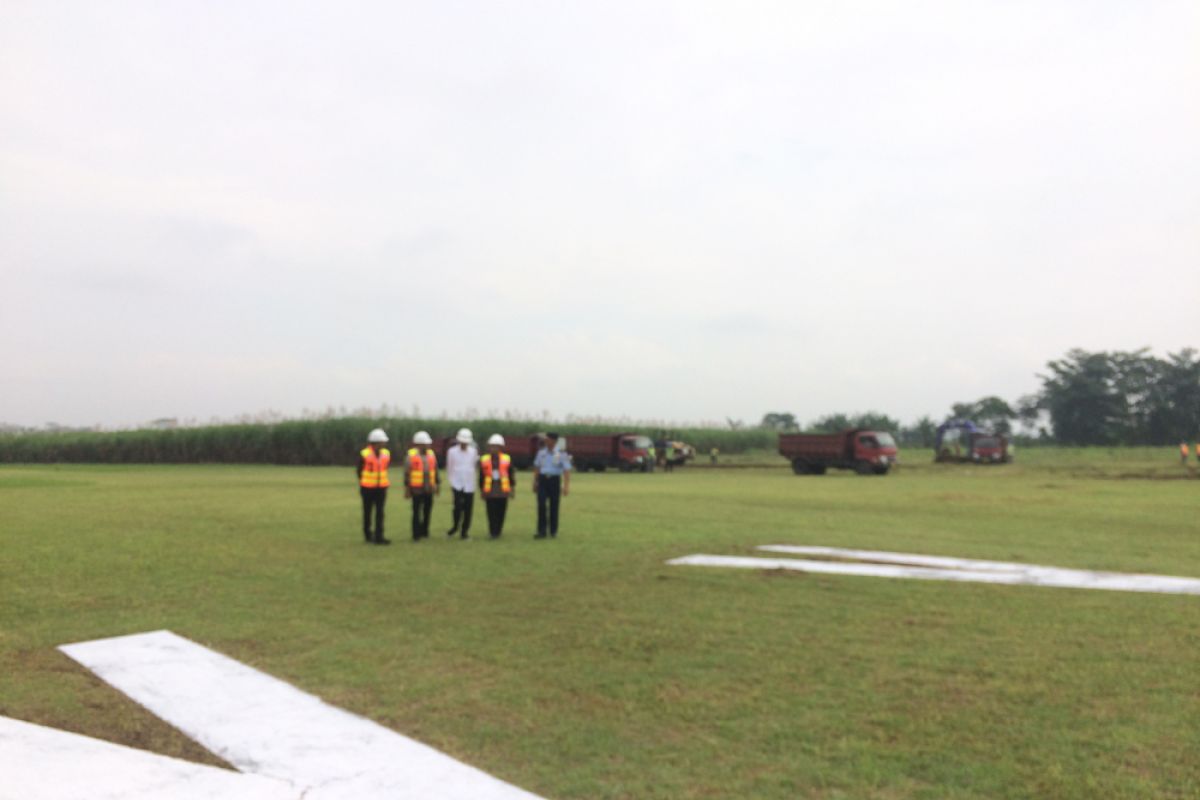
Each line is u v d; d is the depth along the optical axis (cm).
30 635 761
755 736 506
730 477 3934
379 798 422
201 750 489
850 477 3856
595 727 523
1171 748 482
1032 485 3056
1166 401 8775
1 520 1739
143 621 816
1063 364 9138
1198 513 1897
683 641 733
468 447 1441
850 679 619
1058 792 425
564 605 886
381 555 1250
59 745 489
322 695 589
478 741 501
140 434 6656
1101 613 835
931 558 1196
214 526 1636
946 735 505
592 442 4669
